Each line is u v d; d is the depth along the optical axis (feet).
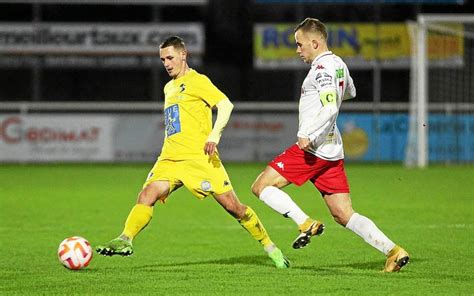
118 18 289.94
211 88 70.85
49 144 231.71
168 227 106.22
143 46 256.32
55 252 84.79
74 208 128.36
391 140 232.94
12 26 254.27
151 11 291.38
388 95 260.01
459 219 113.60
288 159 70.08
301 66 253.44
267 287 64.39
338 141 70.23
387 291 62.64
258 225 72.84
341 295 61.16
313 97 68.59
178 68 71.87
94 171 207.21
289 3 259.80
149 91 268.00
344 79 69.56
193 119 71.36
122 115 232.94
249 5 271.08
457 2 260.42
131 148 233.35
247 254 83.46
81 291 62.90
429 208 127.03
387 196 145.28
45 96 267.18
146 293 62.08
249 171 203.82
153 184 71.26
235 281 67.05
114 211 124.57
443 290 63.05
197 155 71.15
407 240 93.35
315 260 79.10
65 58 258.98
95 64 259.39
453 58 245.04
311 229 67.92
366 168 213.46
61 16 285.64
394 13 263.90
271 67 253.85
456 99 245.65
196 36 257.75
